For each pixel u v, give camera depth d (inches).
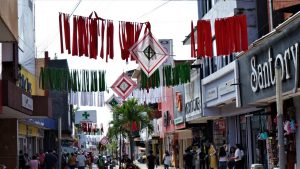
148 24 557.3
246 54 856.9
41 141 1761.8
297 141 774.5
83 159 1499.8
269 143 869.8
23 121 1237.1
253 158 1102.4
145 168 2107.5
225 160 1108.5
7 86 759.7
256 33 964.6
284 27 666.2
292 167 791.7
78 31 538.3
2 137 1071.0
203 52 587.5
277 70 362.9
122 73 741.3
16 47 916.6
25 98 921.5
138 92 1430.9
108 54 548.7
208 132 1446.9
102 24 546.9
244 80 885.2
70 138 2581.2
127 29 555.5
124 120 1795.0
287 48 672.4
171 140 2137.1
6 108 813.9
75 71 931.3
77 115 3078.2
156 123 2289.6
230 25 592.7
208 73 1243.2
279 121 358.0
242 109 1046.4
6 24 518.6
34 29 1346.0
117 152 2293.3
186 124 1528.1
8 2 531.5
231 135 1244.5
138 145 2979.8
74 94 997.8
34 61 1352.1
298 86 642.2
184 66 1072.2
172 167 2021.4
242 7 970.7
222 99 1083.9
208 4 1222.9
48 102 1090.1
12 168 1061.8
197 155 1375.5
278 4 788.6
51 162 1190.3
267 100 792.9
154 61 550.0
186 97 1478.8
